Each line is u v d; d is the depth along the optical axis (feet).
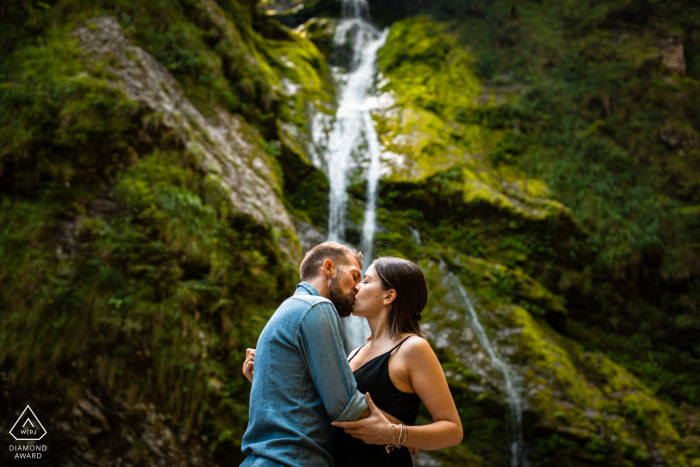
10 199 22.44
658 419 31.32
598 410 30.66
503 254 40.70
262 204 31.09
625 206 44.78
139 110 26.30
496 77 56.59
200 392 21.12
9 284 20.15
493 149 48.62
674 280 40.86
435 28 63.82
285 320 6.75
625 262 40.47
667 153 49.16
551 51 56.95
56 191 22.95
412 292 7.45
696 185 46.47
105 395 19.86
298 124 45.03
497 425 29.86
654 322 39.81
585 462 28.32
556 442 28.89
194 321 22.45
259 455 6.10
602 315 39.93
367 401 6.33
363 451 6.55
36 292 20.30
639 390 33.58
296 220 37.68
